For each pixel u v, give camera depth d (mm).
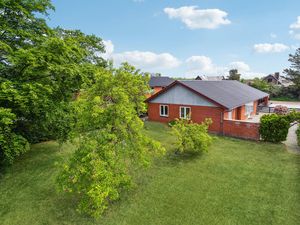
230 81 33438
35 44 11812
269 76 68375
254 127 16609
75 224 7062
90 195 6449
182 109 21375
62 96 12617
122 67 7918
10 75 10836
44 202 8352
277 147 14633
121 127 7637
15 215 7586
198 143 12883
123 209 7785
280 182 9672
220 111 18609
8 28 10250
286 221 7070
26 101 9359
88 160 6988
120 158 7645
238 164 11805
